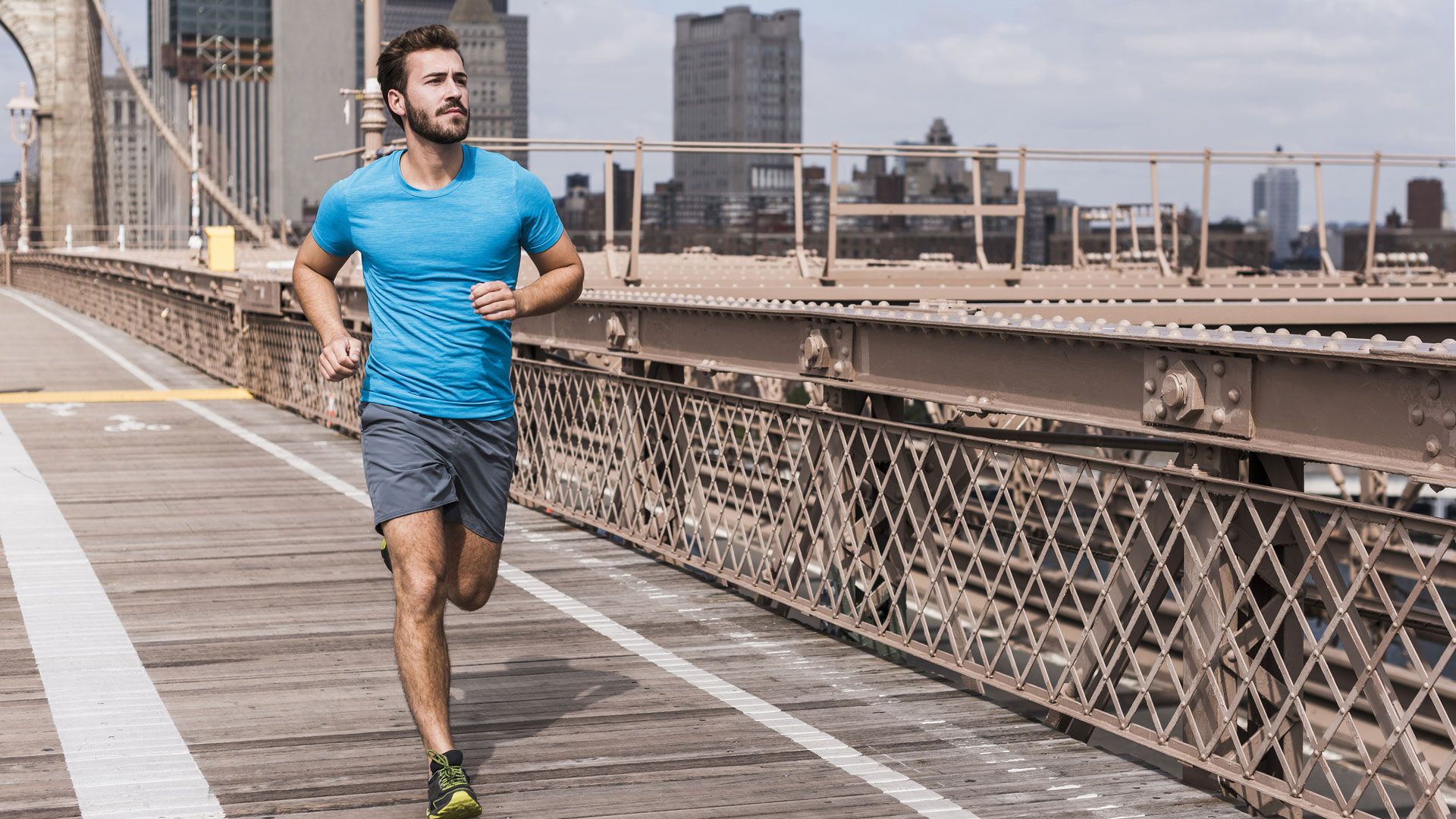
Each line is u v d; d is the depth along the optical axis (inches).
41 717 187.9
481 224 155.0
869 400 232.7
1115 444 228.1
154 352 920.9
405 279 155.4
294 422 555.2
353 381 501.4
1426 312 416.8
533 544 314.0
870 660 220.5
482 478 159.3
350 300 513.7
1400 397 134.5
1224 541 153.0
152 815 152.6
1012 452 186.2
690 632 237.5
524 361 365.4
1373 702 136.6
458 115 153.6
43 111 2987.2
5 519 342.6
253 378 658.2
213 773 166.4
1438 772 130.2
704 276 546.3
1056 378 180.7
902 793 161.5
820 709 194.2
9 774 165.5
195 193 1397.6
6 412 585.9
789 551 245.6
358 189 156.8
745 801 158.6
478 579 164.4
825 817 153.9
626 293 303.7
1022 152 516.7
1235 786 161.5
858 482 223.6
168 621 241.4
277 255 1785.2
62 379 738.8
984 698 200.5
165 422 553.3
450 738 151.6
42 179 2992.1
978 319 191.2
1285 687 157.1
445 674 152.8
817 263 552.1
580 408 334.0
